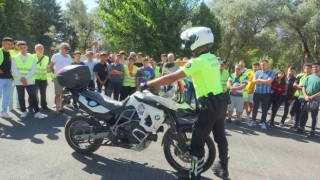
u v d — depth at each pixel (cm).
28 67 838
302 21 3362
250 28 3456
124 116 530
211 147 501
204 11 2939
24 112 852
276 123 1048
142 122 513
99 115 546
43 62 932
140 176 507
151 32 2759
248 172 560
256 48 3612
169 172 528
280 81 984
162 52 2698
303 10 3278
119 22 2778
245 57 3394
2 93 823
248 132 876
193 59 451
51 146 620
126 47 2800
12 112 901
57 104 894
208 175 525
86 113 588
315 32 3256
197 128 466
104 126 552
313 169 604
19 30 4347
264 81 918
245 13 3388
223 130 507
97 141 573
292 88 995
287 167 604
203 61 448
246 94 958
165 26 2664
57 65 880
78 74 567
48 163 536
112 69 991
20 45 837
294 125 979
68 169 517
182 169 517
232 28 3450
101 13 2919
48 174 494
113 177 497
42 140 655
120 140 538
